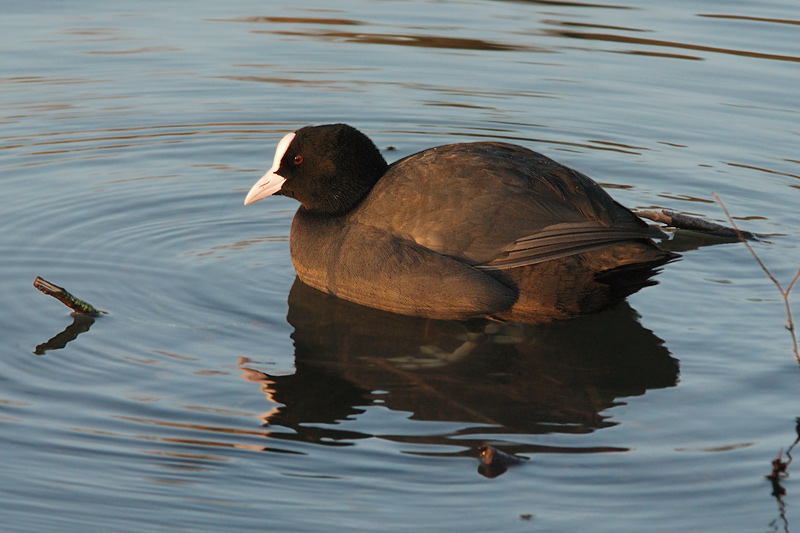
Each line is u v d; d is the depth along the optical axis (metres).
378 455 8.46
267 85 18.83
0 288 11.55
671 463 8.35
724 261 12.77
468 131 17.06
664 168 15.59
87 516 7.64
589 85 18.70
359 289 11.38
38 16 21.75
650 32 21.06
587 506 7.79
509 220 10.87
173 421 8.95
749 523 7.58
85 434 8.70
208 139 16.73
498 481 8.09
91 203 14.20
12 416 8.93
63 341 10.37
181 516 7.65
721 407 9.28
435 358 10.37
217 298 11.61
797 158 15.78
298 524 7.55
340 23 21.97
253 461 8.34
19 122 16.97
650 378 9.91
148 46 20.36
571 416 9.16
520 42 20.72
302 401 9.36
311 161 11.94
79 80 18.72
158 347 10.35
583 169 15.59
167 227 13.61
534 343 10.77
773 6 22.55
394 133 16.97
